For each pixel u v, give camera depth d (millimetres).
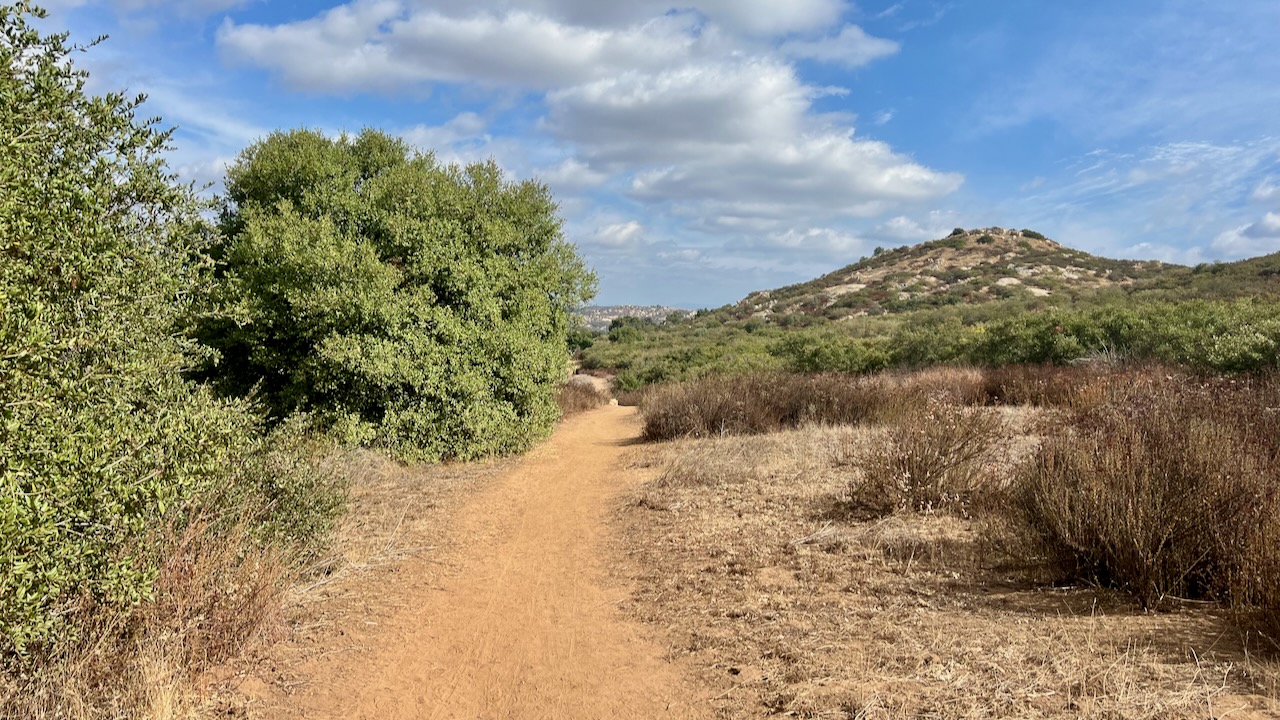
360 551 6875
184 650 3998
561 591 5836
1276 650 3637
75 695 3357
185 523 4535
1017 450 8953
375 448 11750
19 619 3020
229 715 3816
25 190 3082
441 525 8055
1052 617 4383
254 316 11414
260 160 13625
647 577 6031
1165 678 3420
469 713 3889
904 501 7203
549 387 14875
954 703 3387
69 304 3453
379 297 11516
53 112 3674
